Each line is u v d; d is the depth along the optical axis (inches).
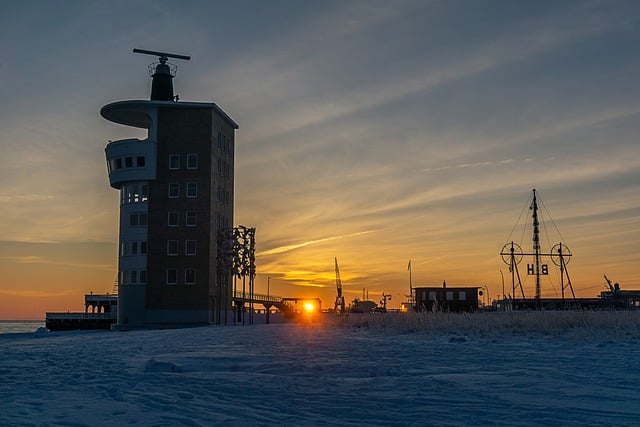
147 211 3420.3
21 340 1715.1
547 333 1243.8
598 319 1449.3
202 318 3321.9
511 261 4522.6
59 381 620.7
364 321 1752.0
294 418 425.1
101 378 642.2
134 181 3444.9
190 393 530.6
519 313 1910.7
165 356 848.9
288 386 572.7
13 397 513.0
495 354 858.8
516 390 532.7
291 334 1428.4
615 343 985.5
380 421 413.7
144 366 745.0
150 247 3390.7
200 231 3376.0
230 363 781.9
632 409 443.2
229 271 3459.6
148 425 398.9
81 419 416.8
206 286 3344.0
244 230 3563.0
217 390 552.4
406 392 530.6
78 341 1437.0
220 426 398.3
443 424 400.8
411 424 402.6
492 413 433.7
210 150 3427.7
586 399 485.4
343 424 404.8
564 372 650.2
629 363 722.8
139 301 3383.4
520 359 788.0
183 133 3437.5
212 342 1197.1
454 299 3914.9
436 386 561.0
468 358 809.5
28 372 706.2
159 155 3437.5
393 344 1063.6
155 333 1830.7
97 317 5280.5
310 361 781.3
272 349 978.7
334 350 946.7
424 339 1187.3
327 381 603.2
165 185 3417.8
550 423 398.9
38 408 459.8
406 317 1690.5
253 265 3582.7
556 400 481.7
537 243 4539.9
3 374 687.1
